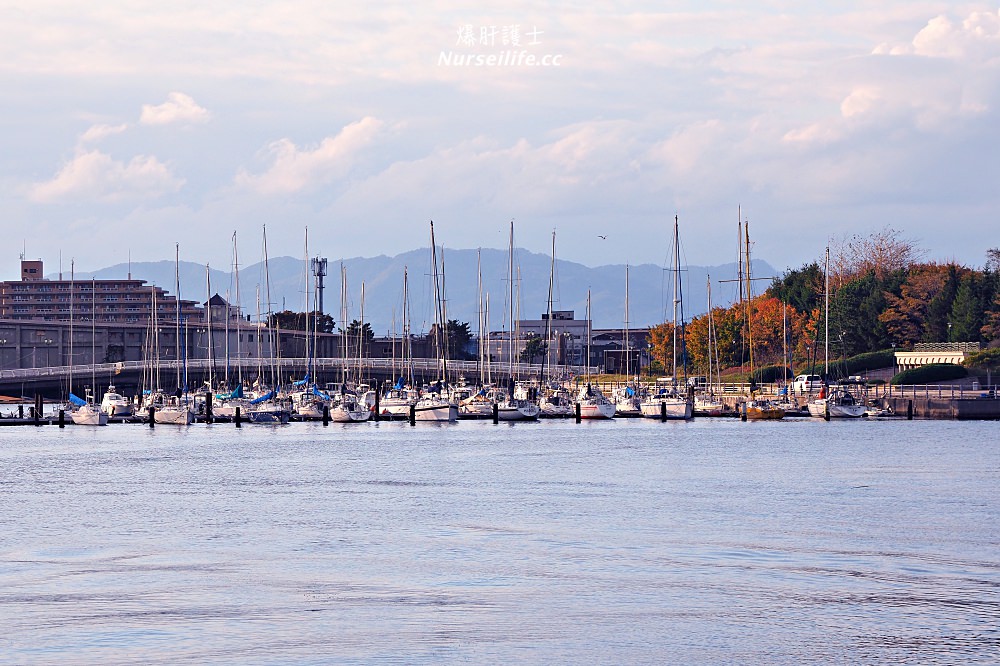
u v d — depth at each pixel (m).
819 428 172.50
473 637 50.41
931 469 112.19
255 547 70.38
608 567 64.06
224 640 49.97
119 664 46.62
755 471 111.00
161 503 89.38
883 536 73.06
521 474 108.88
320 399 195.38
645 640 50.03
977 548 69.06
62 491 97.12
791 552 67.94
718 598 57.00
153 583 60.59
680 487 98.12
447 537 73.38
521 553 68.00
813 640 50.03
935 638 50.41
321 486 100.06
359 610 54.91
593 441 149.50
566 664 46.81
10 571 63.62
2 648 48.84
